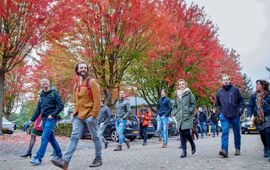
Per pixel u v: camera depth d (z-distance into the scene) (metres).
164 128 11.33
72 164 7.08
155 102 25.39
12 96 33.84
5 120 22.72
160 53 20.12
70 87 26.61
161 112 11.49
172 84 22.73
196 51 21.94
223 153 7.49
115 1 15.30
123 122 10.74
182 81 8.26
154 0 16.08
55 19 12.79
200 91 24.70
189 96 8.03
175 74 21.77
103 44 16.16
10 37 13.58
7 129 22.03
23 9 12.67
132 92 23.47
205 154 8.35
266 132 7.24
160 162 7.04
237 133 7.91
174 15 22.03
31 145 8.19
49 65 17.78
